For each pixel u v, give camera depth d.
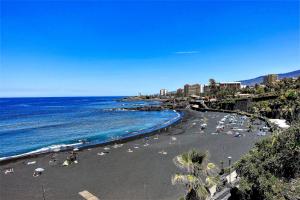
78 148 46.69
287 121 66.94
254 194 16.88
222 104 135.88
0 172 32.56
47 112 136.00
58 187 27.22
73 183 28.33
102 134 65.19
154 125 82.81
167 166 34.03
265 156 20.44
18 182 28.83
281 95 99.31
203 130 66.25
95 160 37.81
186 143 49.50
